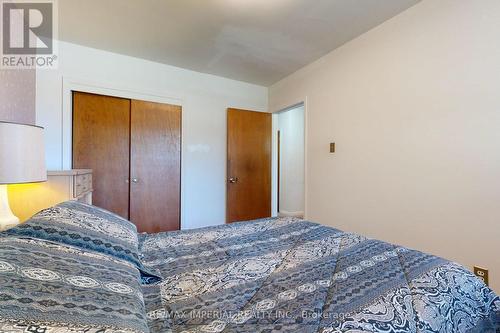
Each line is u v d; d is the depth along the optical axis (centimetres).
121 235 109
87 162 286
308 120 325
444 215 184
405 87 210
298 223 183
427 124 194
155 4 206
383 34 229
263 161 404
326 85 296
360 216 252
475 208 167
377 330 66
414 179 204
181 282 97
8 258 61
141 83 314
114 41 270
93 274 70
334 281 93
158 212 326
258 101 409
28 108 238
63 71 271
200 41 269
